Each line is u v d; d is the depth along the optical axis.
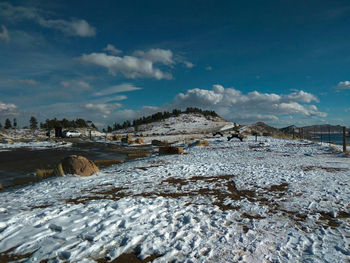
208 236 3.95
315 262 3.20
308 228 4.31
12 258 3.26
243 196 6.50
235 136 30.61
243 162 13.47
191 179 8.83
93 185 8.06
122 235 3.92
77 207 5.41
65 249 3.49
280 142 27.17
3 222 4.41
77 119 93.62
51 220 4.54
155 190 7.22
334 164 12.05
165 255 3.31
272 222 4.61
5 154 23.00
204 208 5.42
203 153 19.39
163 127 107.38
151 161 15.13
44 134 59.12
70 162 10.12
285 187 7.28
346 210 5.25
